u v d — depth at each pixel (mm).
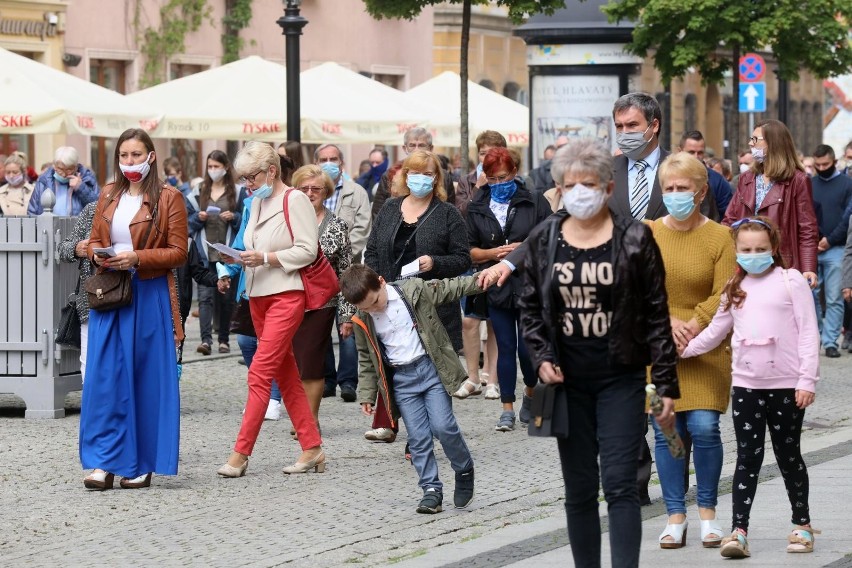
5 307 28281
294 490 21484
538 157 51531
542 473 22594
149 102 45656
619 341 14188
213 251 36469
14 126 37938
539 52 51031
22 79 38844
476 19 91562
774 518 19078
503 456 24016
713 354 17344
